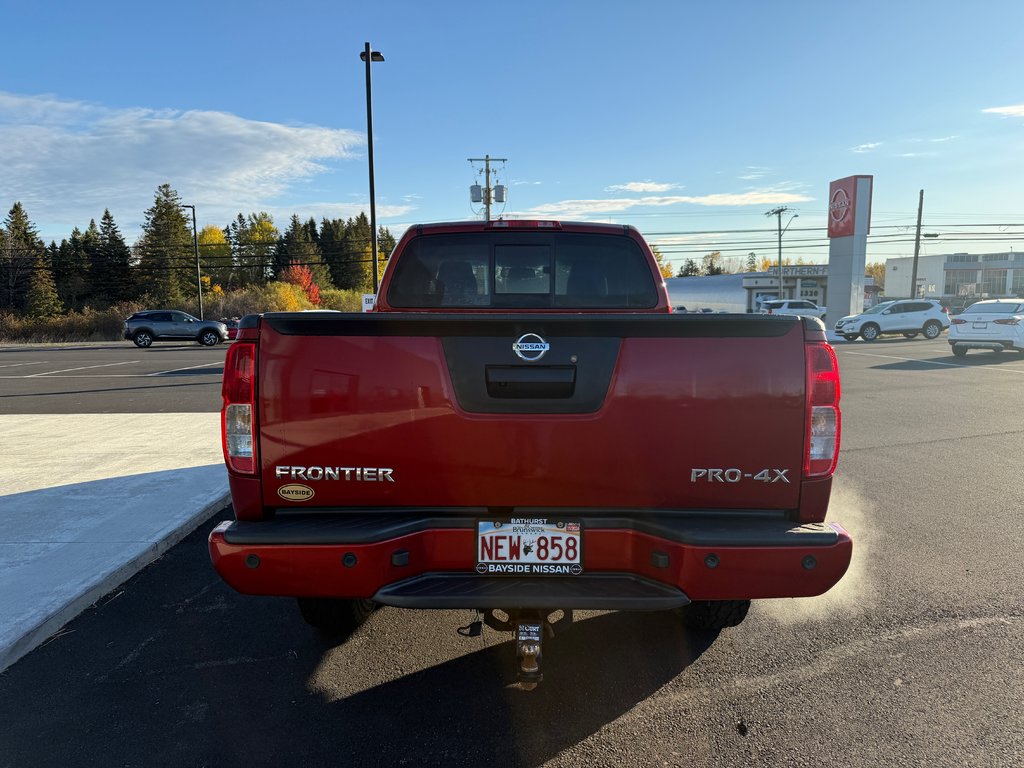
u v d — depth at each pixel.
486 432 2.41
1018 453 7.41
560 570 2.47
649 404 2.40
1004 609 3.66
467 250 3.94
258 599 3.94
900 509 5.44
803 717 2.71
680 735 2.60
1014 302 19.72
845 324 29.20
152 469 6.57
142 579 4.21
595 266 3.95
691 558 2.35
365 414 2.42
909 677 3.00
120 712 2.79
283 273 91.12
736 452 2.42
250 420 2.45
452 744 2.56
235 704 2.85
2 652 3.15
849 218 35.62
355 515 2.50
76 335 51.19
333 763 2.46
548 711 2.78
